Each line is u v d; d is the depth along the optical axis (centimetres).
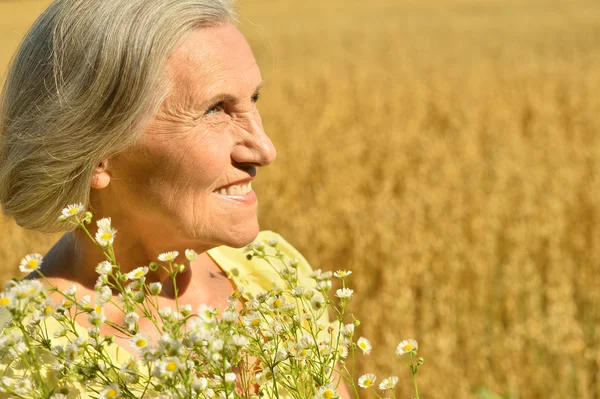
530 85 1666
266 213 820
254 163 135
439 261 653
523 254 672
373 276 654
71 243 141
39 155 128
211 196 132
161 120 126
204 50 126
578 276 643
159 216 132
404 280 608
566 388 491
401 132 1227
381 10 4819
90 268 139
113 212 136
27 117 129
